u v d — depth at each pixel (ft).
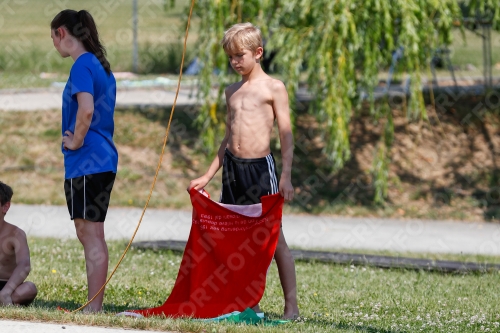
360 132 163.73
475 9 146.72
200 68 144.46
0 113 167.73
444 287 80.48
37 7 312.29
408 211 142.20
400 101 170.60
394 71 136.26
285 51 136.15
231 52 58.29
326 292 75.10
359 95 140.77
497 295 76.74
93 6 298.97
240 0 139.64
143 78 212.43
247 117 58.03
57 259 88.33
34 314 51.42
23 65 235.40
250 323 54.08
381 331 56.29
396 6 131.13
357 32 131.03
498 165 155.53
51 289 69.00
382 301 71.00
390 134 142.31
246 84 59.00
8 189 59.93
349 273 88.28
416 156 157.89
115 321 50.47
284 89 58.44
